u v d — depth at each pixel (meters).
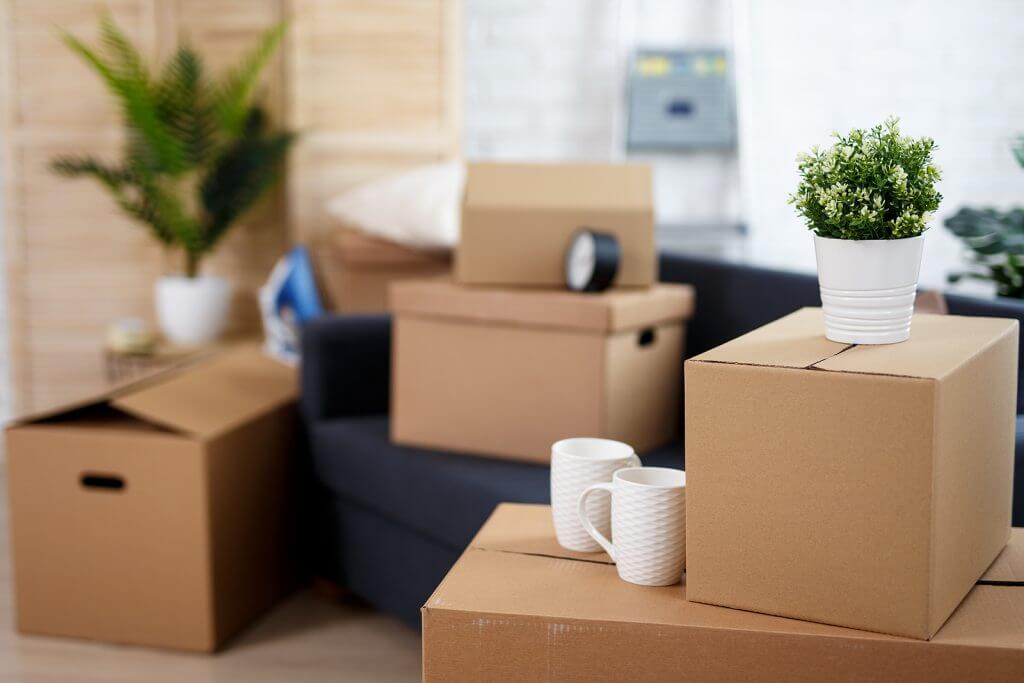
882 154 1.09
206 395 2.38
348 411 2.47
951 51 3.05
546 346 2.01
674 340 2.20
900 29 3.06
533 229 2.13
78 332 3.61
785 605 1.07
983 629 1.02
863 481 1.01
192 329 3.34
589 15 3.37
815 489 1.04
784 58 3.17
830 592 1.04
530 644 1.08
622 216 2.12
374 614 2.44
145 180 3.22
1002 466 1.20
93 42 3.45
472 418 2.11
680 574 1.17
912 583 1.00
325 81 3.31
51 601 2.26
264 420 2.37
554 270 2.14
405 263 2.99
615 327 1.94
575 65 3.40
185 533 2.16
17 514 2.25
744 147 3.23
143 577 2.20
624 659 1.06
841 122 3.13
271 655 2.20
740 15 3.18
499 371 2.06
